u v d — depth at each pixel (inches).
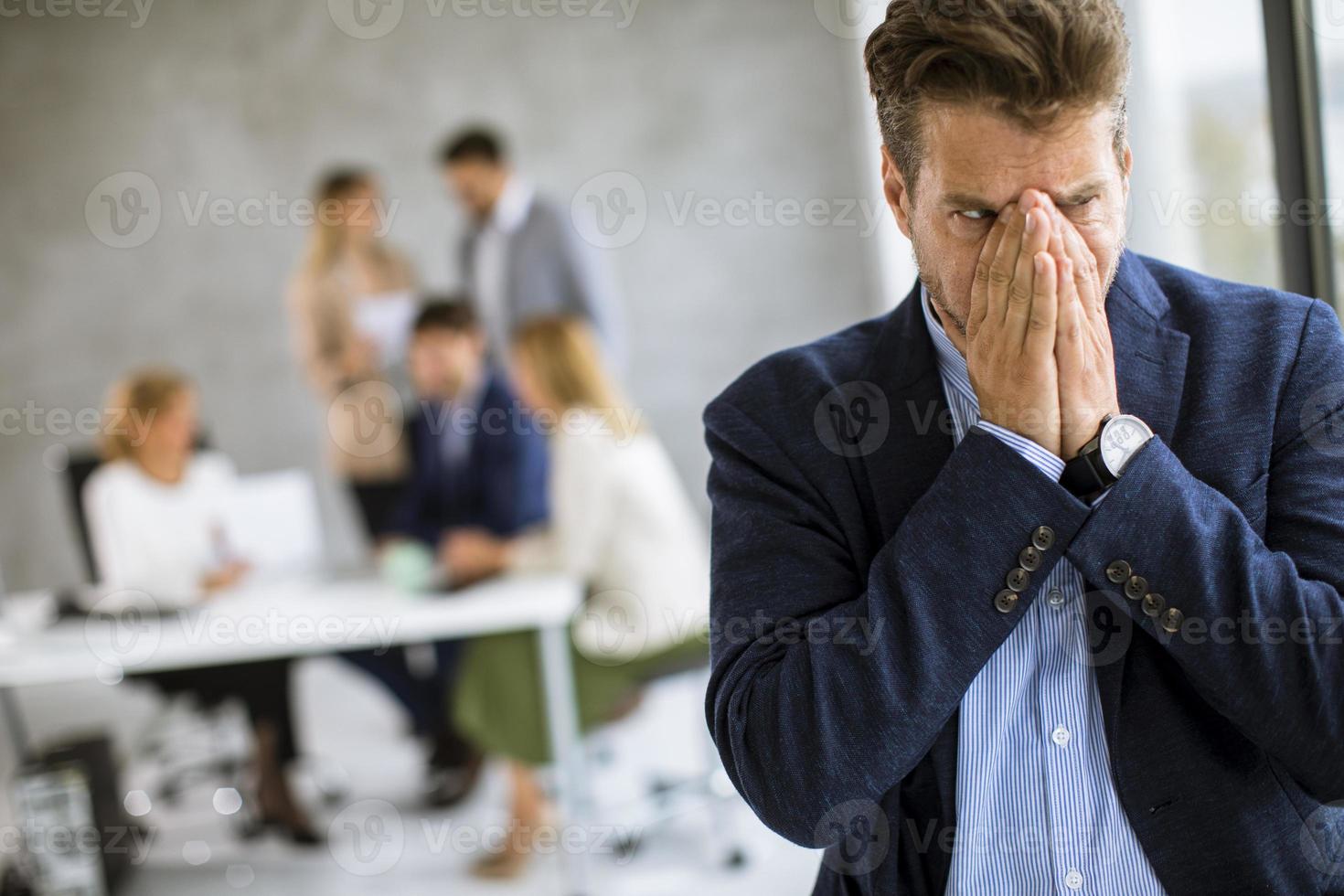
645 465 107.0
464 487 137.5
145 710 162.9
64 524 186.1
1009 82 22.3
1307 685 23.3
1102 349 24.7
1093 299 24.5
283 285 181.8
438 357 138.0
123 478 117.5
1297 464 25.6
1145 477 24.4
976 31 22.5
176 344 183.6
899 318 29.3
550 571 105.5
